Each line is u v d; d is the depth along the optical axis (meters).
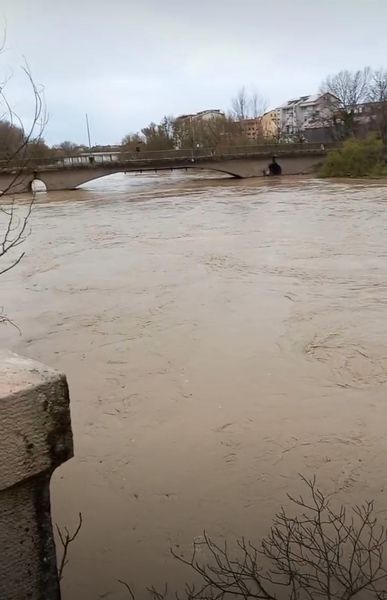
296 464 5.96
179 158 51.75
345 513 5.01
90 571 4.45
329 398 7.42
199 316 11.06
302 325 10.24
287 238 19.67
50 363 9.10
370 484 5.54
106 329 10.57
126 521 5.09
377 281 13.16
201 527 4.96
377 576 4.00
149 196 41.69
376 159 49.59
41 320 11.34
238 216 26.91
